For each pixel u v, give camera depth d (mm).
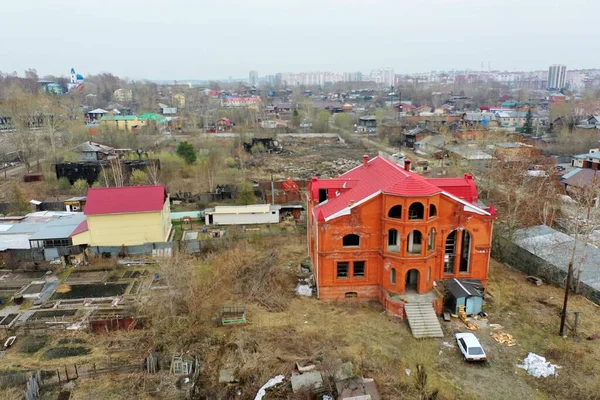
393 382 29453
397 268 37938
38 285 44938
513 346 33688
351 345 33562
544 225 54375
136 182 77250
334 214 38281
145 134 124750
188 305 37844
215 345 34125
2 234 53844
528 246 48594
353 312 38375
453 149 98188
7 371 31297
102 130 116438
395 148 130750
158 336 34750
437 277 40031
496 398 28406
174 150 107875
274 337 34656
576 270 43219
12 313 39562
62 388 29781
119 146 112000
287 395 28406
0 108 117188
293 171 100375
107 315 38656
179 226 62875
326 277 39781
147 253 52125
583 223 51656
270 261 47344
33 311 39906
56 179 82125
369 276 40000
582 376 30266
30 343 34844
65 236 51812
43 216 61875
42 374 30797
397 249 38750
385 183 38938
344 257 39312
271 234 57250
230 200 74625
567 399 28266
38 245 51375
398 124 146750
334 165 107000
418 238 38719
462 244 40094
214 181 85062
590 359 31969
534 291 42469
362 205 37938
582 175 72688
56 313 39469
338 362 30500
